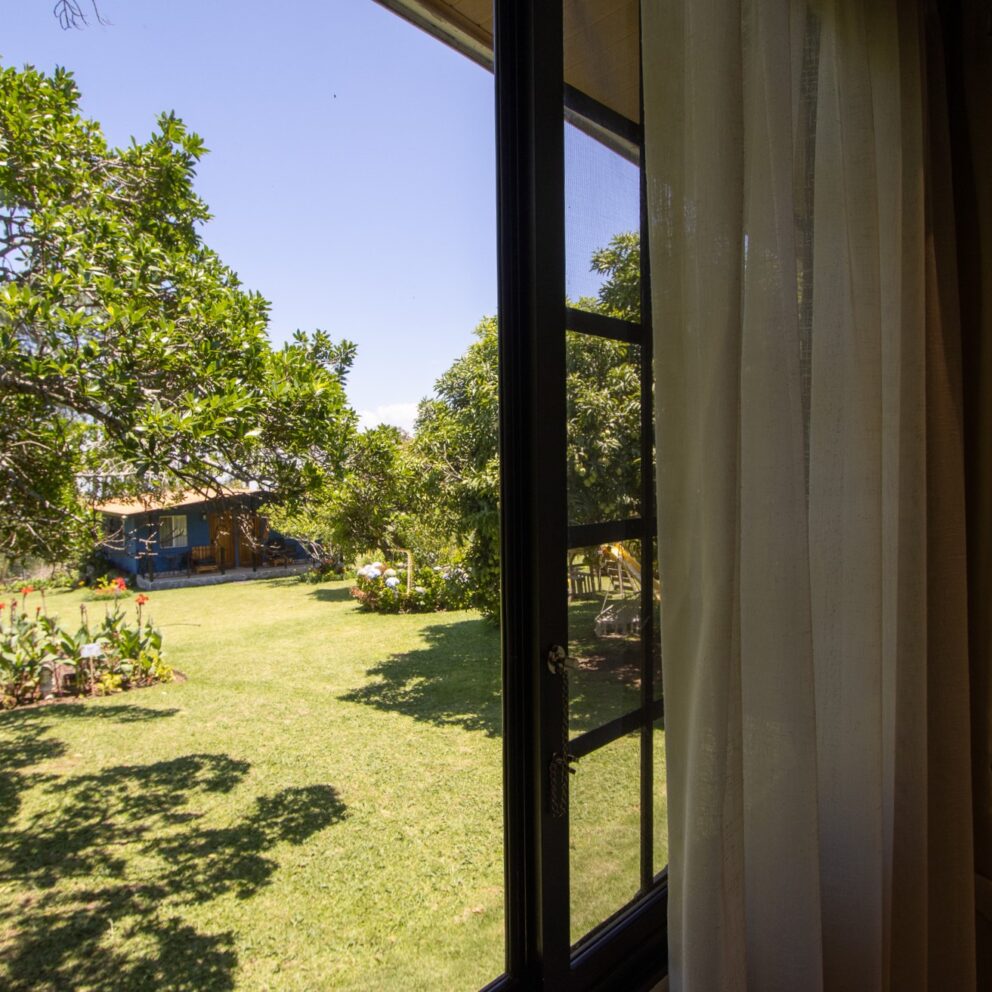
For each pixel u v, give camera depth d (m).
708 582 0.62
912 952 0.95
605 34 0.83
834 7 0.83
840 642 0.83
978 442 1.17
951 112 1.17
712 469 0.61
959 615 1.03
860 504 0.82
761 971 0.73
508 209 0.80
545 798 0.79
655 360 0.68
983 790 1.18
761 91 0.67
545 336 0.76
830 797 0.84
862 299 0.82
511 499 0.81
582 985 0.85
